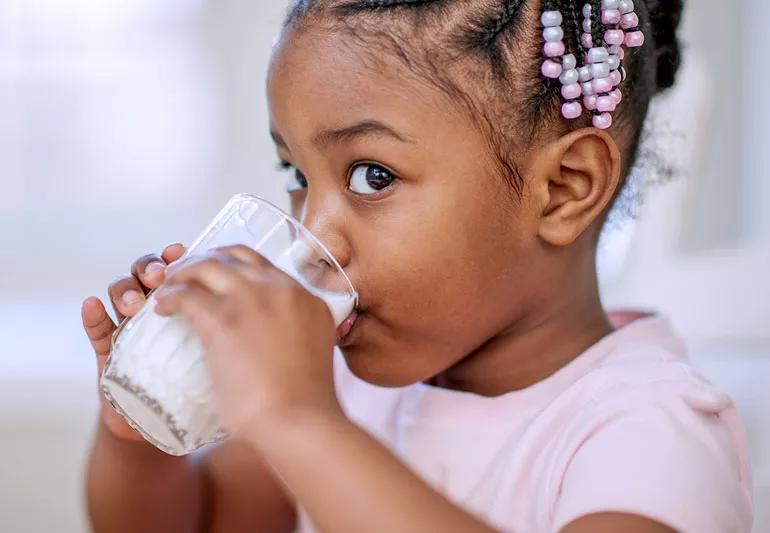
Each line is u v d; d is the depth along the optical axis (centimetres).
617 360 117
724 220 228
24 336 231
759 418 196
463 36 111
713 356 212
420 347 115
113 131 247
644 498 94
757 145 230
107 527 131
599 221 125
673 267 221
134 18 244
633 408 105
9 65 245
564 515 97
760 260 222
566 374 119
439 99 110
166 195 248
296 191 122
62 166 248
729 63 231
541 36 115
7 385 217
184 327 96
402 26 110
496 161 112
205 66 245
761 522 164
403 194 110
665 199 219
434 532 87
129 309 109
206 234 103
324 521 87
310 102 110
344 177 111
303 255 101
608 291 219
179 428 96
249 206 103
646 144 147
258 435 87
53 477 217
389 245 110
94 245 250
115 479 130
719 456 102
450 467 120
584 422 108
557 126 116
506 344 122
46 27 244
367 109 109
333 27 111
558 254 119
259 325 89
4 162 248
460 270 112
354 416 137
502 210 113
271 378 87
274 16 239
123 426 127
